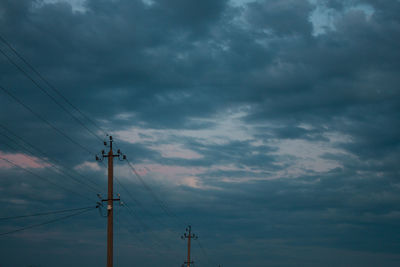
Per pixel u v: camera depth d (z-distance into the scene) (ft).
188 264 271.28
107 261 123.85
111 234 125.18
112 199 126.82
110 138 129.90
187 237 274.98
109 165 128.57
